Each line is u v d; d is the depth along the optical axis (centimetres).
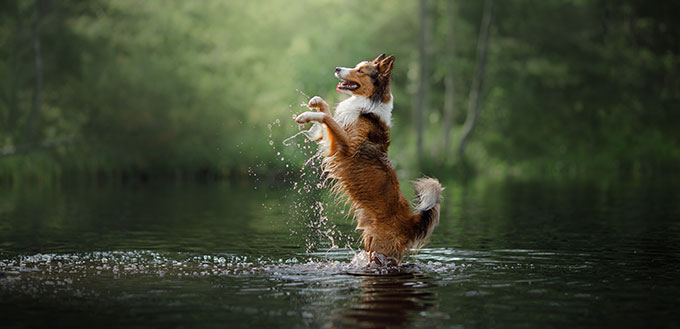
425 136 3322
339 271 650
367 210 693
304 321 458
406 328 442
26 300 516
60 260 710
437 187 689
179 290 555
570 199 1538
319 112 681
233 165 2819
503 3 3209
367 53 3447
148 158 2838
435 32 3450
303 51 3241
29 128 2638
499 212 1270
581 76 3456
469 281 598
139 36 2927
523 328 444
